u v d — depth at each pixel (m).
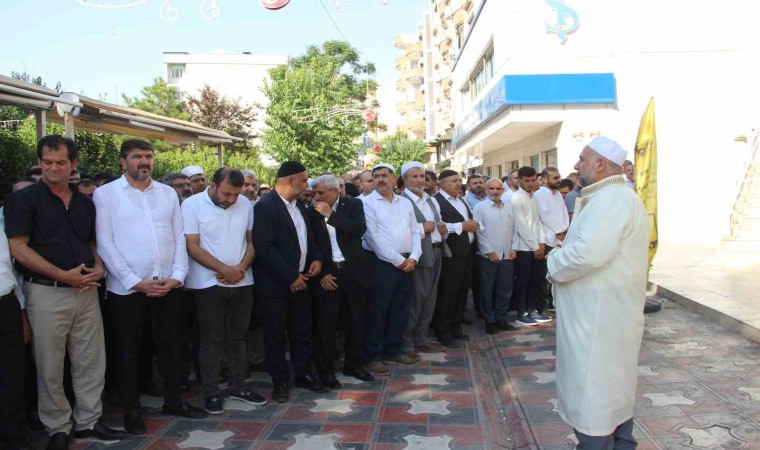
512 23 14.61
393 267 5.41
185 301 4.77
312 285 4.98
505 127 15.89
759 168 12.30
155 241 4.02
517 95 14.34
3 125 10.86
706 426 3.82
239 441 3.90
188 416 4.32
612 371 2.85
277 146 24.80
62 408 3.73
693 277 8.81
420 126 52.91
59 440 3.70
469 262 6.48
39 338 3.60
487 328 6.72
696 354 5.38
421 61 54.59
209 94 32.59
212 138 10.16
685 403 4.23
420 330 6.14
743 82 14.72
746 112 14.74
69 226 3.72
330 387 4.97
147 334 4.67
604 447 2.84
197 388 5.06
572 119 14.69
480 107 18.55
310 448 3.79
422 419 4.28
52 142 3.63
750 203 11.84
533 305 7.20
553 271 3.00
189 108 33.53
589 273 2.90
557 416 4.22
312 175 24.84
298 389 4.98
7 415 3.49
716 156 14.83
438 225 6.04
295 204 4.82
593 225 2.86
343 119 26.78
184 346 4.82
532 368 5.37
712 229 14.84
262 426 4.16
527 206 6.89
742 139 13.86
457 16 30.53
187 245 4.32
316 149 25.20
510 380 5.08
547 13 14.54
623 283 2.87
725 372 4.85
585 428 2.83
